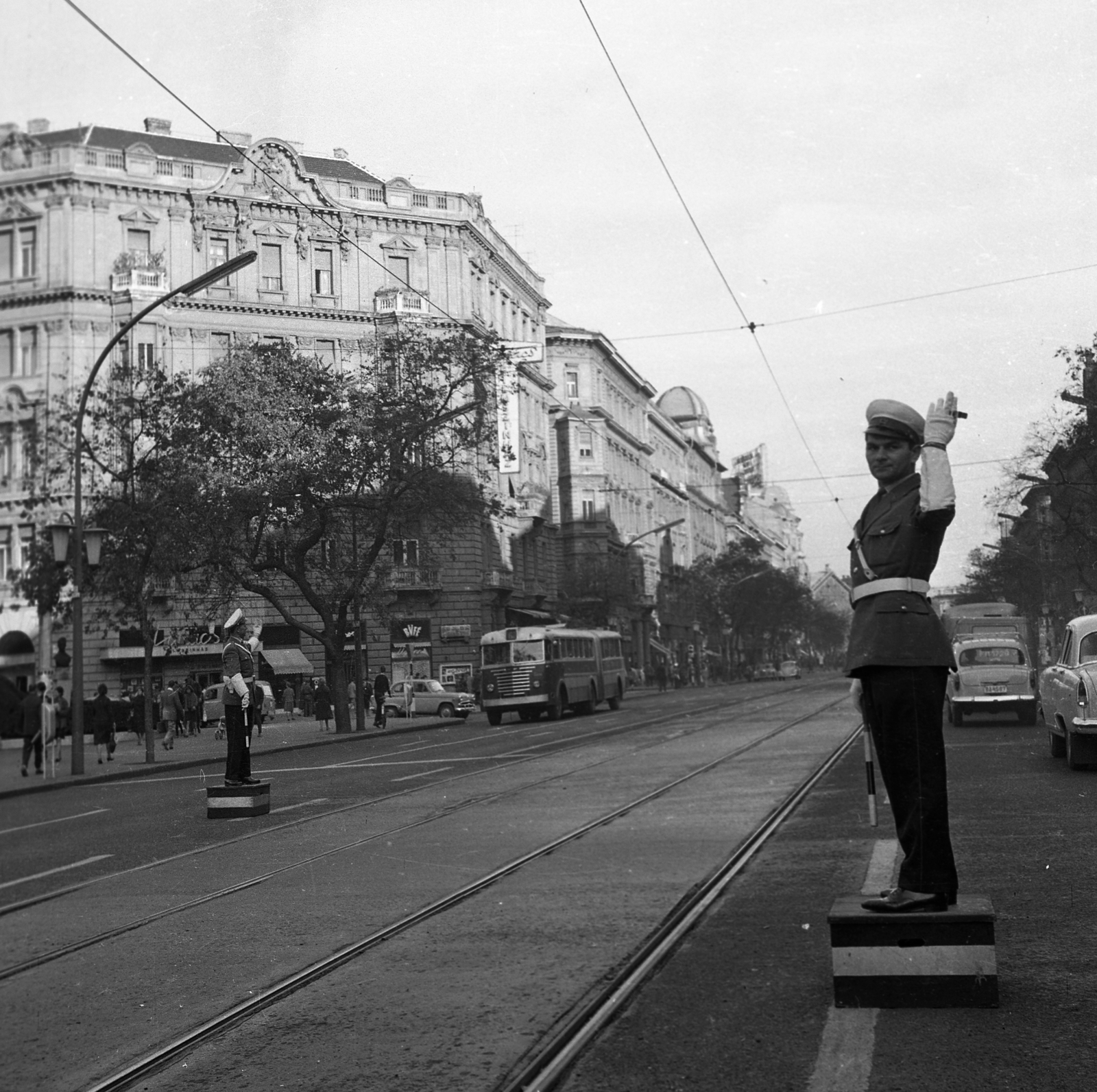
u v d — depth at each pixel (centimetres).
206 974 621
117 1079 457
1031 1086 416
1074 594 4159
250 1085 451
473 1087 438
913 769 520
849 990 516
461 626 5353
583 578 6844
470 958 637
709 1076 442
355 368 3186
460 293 3828
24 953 673
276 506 3108
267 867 980
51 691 1912
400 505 3469
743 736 2372
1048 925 662
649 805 1295
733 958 617
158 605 1998
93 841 1188
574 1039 489
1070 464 3394
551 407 7188
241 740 1418
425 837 1117
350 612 5069
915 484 537
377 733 3572
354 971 621
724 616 9775
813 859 905
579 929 695
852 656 525
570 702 4203
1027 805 1186
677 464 10731
